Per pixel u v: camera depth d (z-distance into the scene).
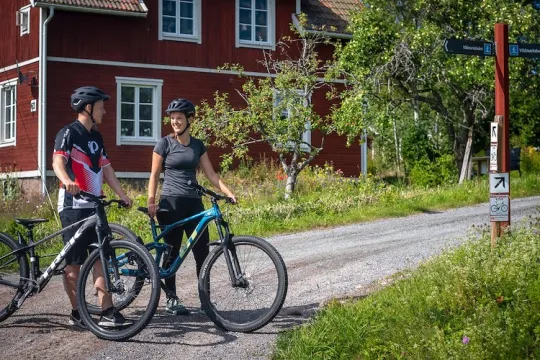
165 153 7.75
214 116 20.83
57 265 7.50
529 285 6.65
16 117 23.59
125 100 23.66
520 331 6.10
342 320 6.74
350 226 15.20
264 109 20.36
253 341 6.89
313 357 6.31
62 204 7.39
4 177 22.61
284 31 25.69
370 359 6.19
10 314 7.60
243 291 7.17
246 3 25.28
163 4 24.17
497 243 7.91
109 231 7.19
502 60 8.49
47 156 22.50
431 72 22.03
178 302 7.86
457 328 6.42
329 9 26.73
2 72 24.33
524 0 24.80
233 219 15.59
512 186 20.48
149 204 7.73
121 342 6.98
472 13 22.34
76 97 7.38
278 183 20.36
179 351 6.68
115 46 23.45
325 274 9.83
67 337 7.19
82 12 23.00
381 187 18.59
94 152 7.41
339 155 26.41
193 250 7.80
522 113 30.66
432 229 13.94
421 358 5.95
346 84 22.72
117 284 7.02
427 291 7.15
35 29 22.91
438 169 24.34
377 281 8.80
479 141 27.42
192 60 24.42
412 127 27.80
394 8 23.36
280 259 7.04
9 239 7.68
